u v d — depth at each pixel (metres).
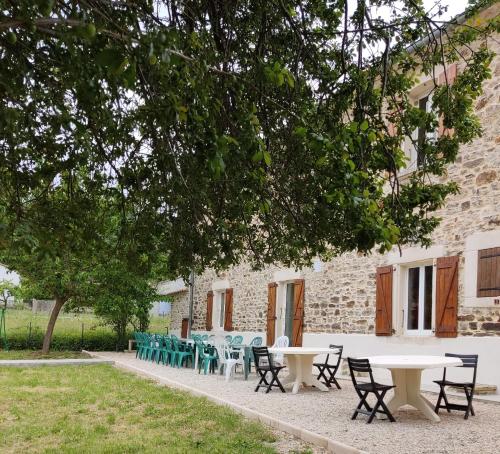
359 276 10.69
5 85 2.95
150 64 2.63
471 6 5.21
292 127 4.07
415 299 9.56
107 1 2.46
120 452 5.12
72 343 17.55
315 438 5.38
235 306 15.65
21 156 4.09
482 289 7.93
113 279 15.63
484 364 7.79
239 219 4.95
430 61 5.00
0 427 6.11
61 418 6.61
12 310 26.45
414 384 6.44
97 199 4.61
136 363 13.27
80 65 2.90
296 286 12.55
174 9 3.46
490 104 8.30
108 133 3.93
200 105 3.10
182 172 3.97
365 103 4.49
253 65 3.89
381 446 5.04
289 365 9.43
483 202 8.16
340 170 3.43
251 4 4.11
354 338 10.55
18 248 3.12
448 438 5.35
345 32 4.13
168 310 31.36
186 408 7.17
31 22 2.23
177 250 4.87
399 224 4.64
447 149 5.00
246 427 6.02
